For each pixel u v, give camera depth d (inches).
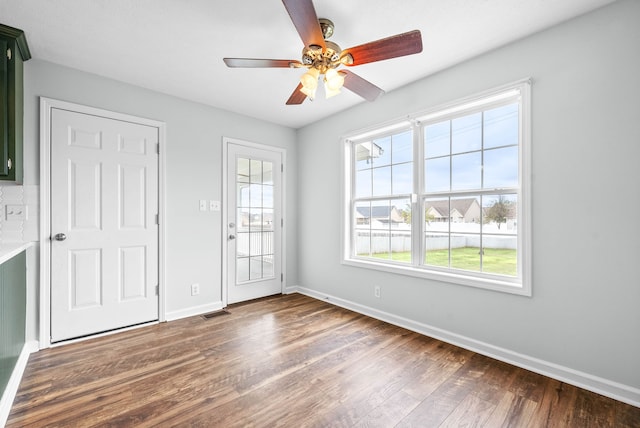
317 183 148.0
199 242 124.6
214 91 113.7
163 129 114.5
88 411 61.9
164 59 91.0
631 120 64.6
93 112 99.4
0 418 56.5
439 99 98.0
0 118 75.8
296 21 56.2
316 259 148.6
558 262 74.2
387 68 95.8
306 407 63.6
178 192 118.7
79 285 96.8
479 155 93.5
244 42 82.3
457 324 93.9
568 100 72.7
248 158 141.9
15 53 77.9
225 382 72.8
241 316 120.4
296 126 157.5
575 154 71.6
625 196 65.4
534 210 77.9
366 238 128.2
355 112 127.7
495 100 88.7
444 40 81.0
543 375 76.0
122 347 91.7
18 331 74.8
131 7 68.2
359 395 67.9
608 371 67.4
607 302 67.6
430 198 104.9
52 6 67.5
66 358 84.4
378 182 123.7
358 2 66.6
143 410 62.4
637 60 64.0
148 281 110.7
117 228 104.0
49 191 91.7
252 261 143.7
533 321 78.2
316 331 104.7
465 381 73.4
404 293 108.9
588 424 58.6
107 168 102.2
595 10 68.9
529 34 78.5
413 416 60.9
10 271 66.7
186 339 97.9
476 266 93.6
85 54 88.0
